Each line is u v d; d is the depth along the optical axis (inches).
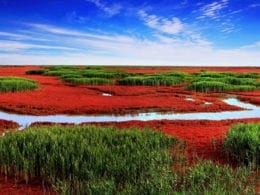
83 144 330.0
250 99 960.3
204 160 353.7
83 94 1033.5
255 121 617.3
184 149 400.8
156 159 314.3
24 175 314.8
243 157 350.9
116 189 277.7
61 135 358.6
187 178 287.3
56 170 305.7
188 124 579.5
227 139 380.8
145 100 906.7
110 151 325.4
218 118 692.7
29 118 670.5
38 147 325.7
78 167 303.1
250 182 292.2
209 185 262.8
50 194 281.7
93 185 261.4
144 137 385.1
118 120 665.0
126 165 298.0
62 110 745.0
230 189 271.9
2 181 308.5
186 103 862.5
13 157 317.1
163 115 722.8
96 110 753.6
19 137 356.5
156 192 251.6
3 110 745.0
